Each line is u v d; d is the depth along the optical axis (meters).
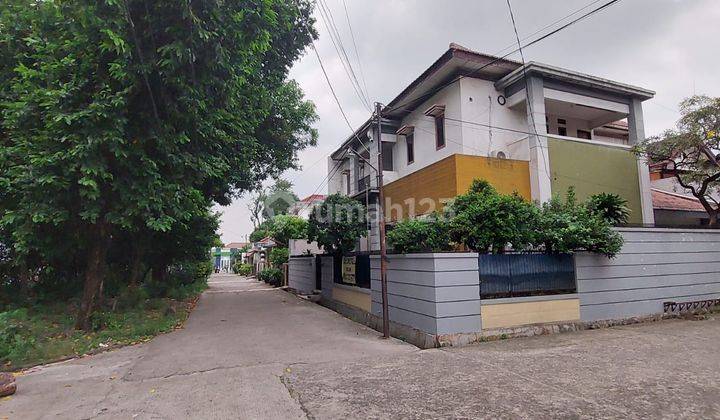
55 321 7.80
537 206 8.41
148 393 4.18
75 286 10.68
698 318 8.00
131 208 6.33
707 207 11.33
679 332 6.78
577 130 13.83
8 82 7.09
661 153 10.88
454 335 6.20
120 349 6.34
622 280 7.82
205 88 6.68
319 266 13.55
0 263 9.35
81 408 3.79
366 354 5.73
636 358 5.16
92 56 5.95
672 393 3.90
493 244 6.86
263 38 6.78
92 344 6.32
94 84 6.11
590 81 11.70
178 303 11.73
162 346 6.45
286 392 4.14
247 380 4.57
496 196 7.29
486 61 11.12
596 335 6.67
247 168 10.89
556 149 10.99
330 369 4.98
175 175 6.96
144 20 5.84
